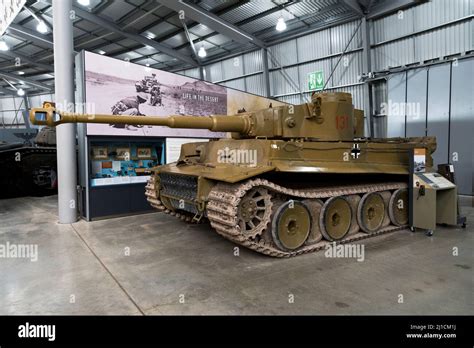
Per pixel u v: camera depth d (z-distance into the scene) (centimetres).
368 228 838
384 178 963
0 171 1549
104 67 1064
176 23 1941
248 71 2273
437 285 540
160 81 1231
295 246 700
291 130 793
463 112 1426
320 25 1850
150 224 1008
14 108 3703
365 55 1698
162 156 1253
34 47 2378
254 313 452
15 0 1027
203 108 1412
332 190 788
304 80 2017
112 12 1836
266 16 1805
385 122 1723
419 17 1538
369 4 1634
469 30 1404
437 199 931
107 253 725
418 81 1548
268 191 694
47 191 1647
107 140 1086
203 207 689
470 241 802
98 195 1071
